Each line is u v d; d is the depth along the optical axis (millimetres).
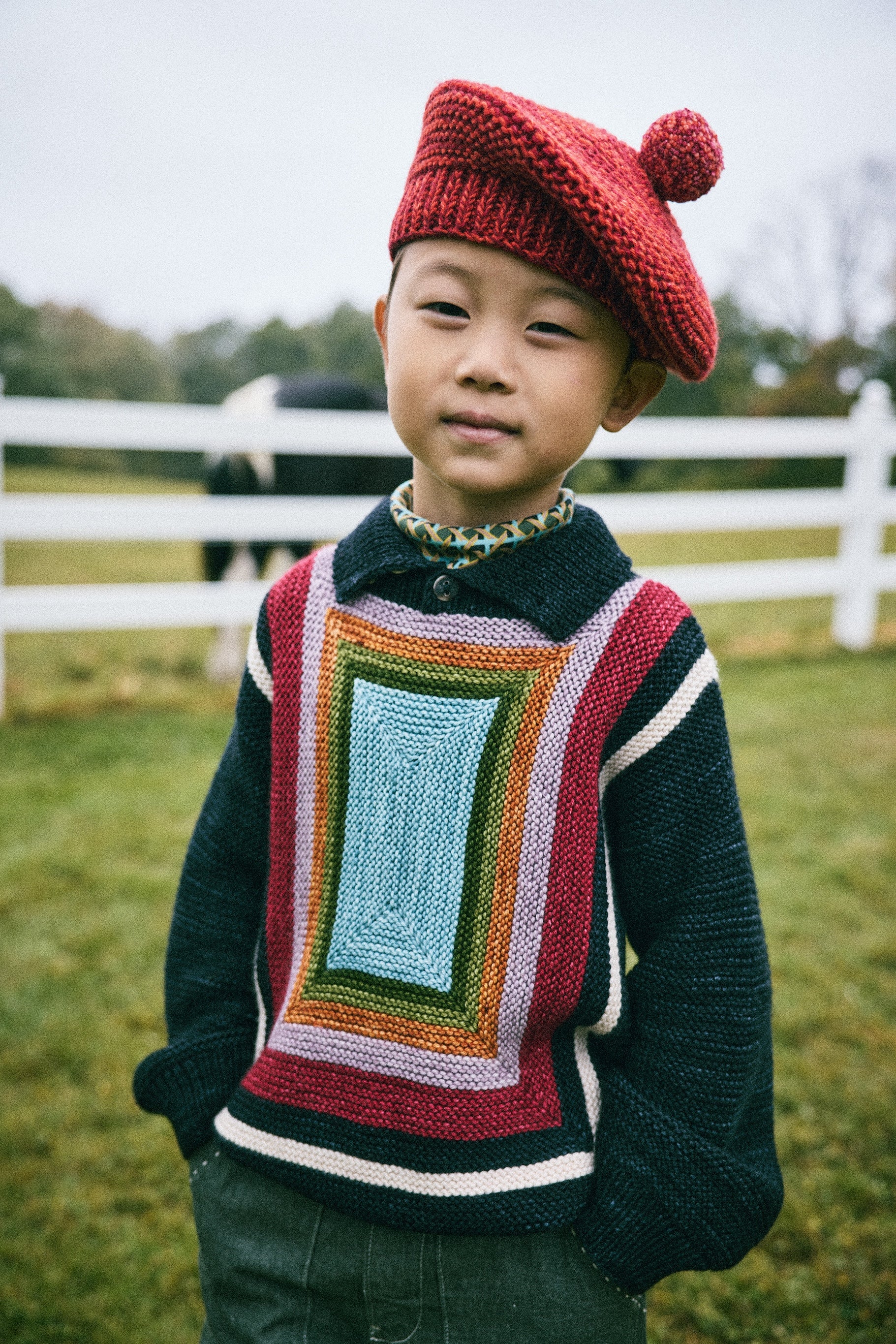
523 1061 879
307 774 946
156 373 23469
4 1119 1969
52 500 4133
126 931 2586
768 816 3299
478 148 804
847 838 3156
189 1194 1826
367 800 907
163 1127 1972
